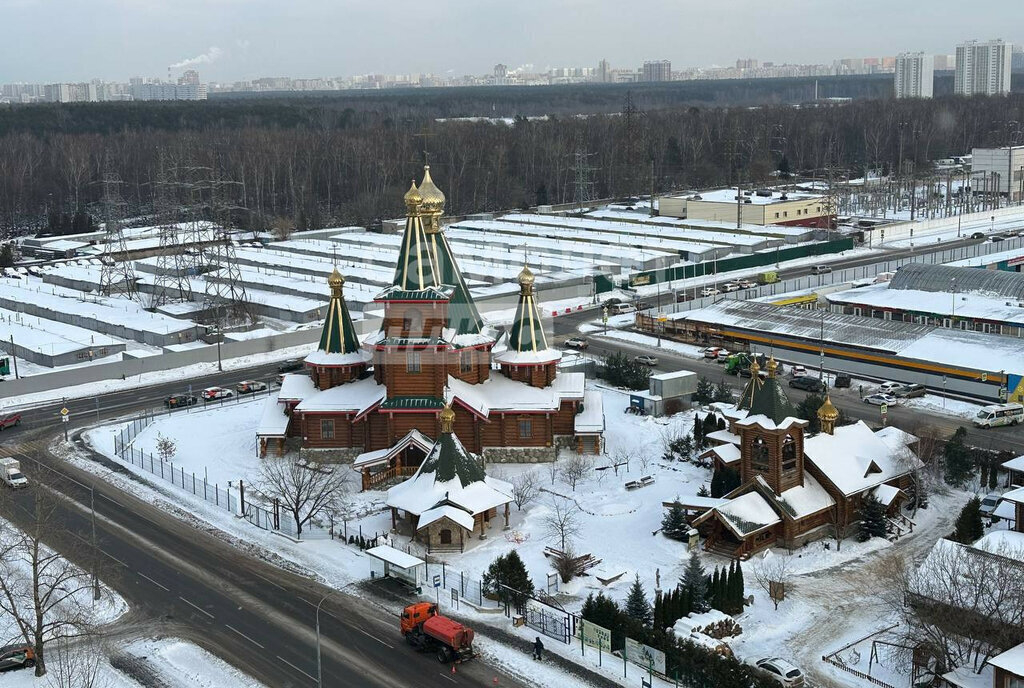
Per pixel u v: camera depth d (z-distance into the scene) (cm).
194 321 17650
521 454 10825
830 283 19550
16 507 9919
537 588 8125
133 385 14388
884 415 11806
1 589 8000
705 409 12256
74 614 7850
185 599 8125
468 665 7094
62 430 12400
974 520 8431
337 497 9769
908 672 6819
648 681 6838
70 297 19925
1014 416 11762
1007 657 6341
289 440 11375
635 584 7556
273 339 16138
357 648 7350
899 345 14025
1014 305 15638
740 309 16488
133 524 9562
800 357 14662
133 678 7031
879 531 8888
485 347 11038
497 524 9344
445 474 9162
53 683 7000
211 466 10944
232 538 9231
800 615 7694
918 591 7175
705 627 7306
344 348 11181
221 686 6912
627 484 10050
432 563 8600
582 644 7306
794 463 9000
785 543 8750
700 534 8931
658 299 18262
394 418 10406
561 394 10988
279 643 7444
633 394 12388
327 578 8438
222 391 13625
